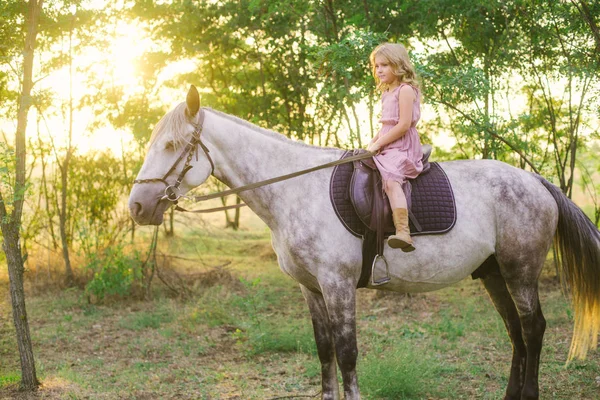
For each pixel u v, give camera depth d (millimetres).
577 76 6254
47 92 4828
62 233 8719
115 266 7996
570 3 6242
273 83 10828
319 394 4316
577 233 3838
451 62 7934
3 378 4863
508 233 3697
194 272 9375
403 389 4312
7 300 8023
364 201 3410
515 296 3783
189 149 3373
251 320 6559
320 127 9305
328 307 3428
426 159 3645
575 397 4121
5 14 4770
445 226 3512
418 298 7625
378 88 3643
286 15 9188
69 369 5156
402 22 7848
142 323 6828
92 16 7254
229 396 4414
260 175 3543
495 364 4949
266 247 12516
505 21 7383
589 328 3893
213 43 10453
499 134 6359
